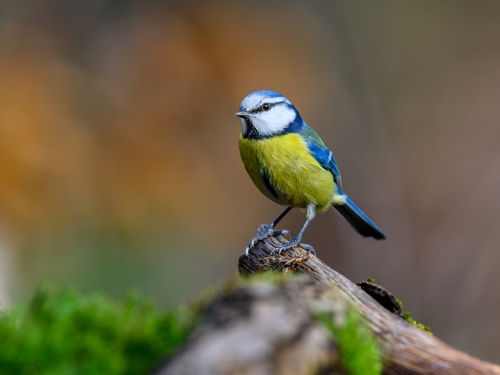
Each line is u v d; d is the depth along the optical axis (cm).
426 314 1414
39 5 1234
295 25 1246
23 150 969
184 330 288
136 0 1231
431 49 1833
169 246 1120
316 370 281
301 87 1173
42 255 1011
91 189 1016
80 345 278
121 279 1071
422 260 1470
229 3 1198
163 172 1065
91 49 1204
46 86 1060
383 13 1842
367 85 1767
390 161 1641
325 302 302
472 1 1883
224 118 1117
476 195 1555
